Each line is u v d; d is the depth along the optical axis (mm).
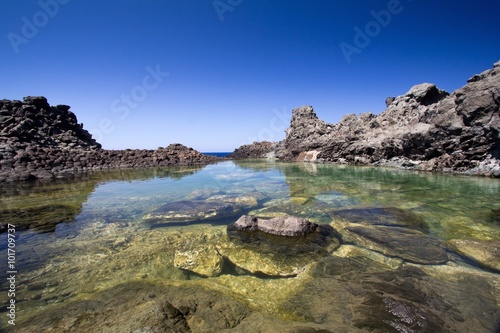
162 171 32594
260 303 4785
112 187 19594
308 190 15820
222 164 43531
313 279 5566
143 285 5512
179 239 8219
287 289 5238
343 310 4406
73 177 26516
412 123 27391
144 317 3947
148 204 13602
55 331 3908
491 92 17875
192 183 21141
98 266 6559
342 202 12453
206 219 10570
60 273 6219
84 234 8969
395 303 4516
